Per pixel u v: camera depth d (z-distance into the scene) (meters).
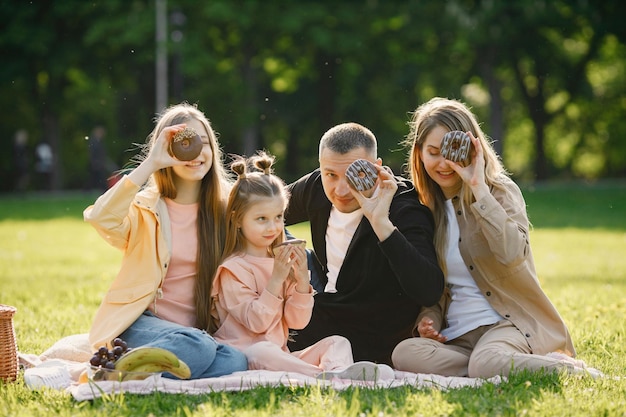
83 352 6.79
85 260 15.94
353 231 6.67
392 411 5.14
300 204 7.09
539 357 6.07
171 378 5.87
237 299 6.38
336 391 5.66
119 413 5.12
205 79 40.22
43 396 5.63
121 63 41.00
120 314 6.22
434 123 6.46
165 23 38.19
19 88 41.81
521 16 39.34
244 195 6.43
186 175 6.40
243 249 6.58
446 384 5.89
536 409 5.20
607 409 5.25
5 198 35.50
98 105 44.00
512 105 49.66
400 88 42.84
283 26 37.72
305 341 6.71
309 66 42.34
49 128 41.53
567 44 46.12
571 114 51.28
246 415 5.03
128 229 6.28
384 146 45.31
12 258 16.19
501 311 6.46
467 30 39.00
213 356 6.00
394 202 6.57
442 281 6.31
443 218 6.62
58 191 41.56
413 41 40.03
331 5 38.84
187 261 6.46
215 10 37.34
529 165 55.56
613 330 8.52
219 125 41.53
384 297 6.57
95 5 39.44
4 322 6.06
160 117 6.87
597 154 52.94
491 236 6.24
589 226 23.89
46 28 39.59
